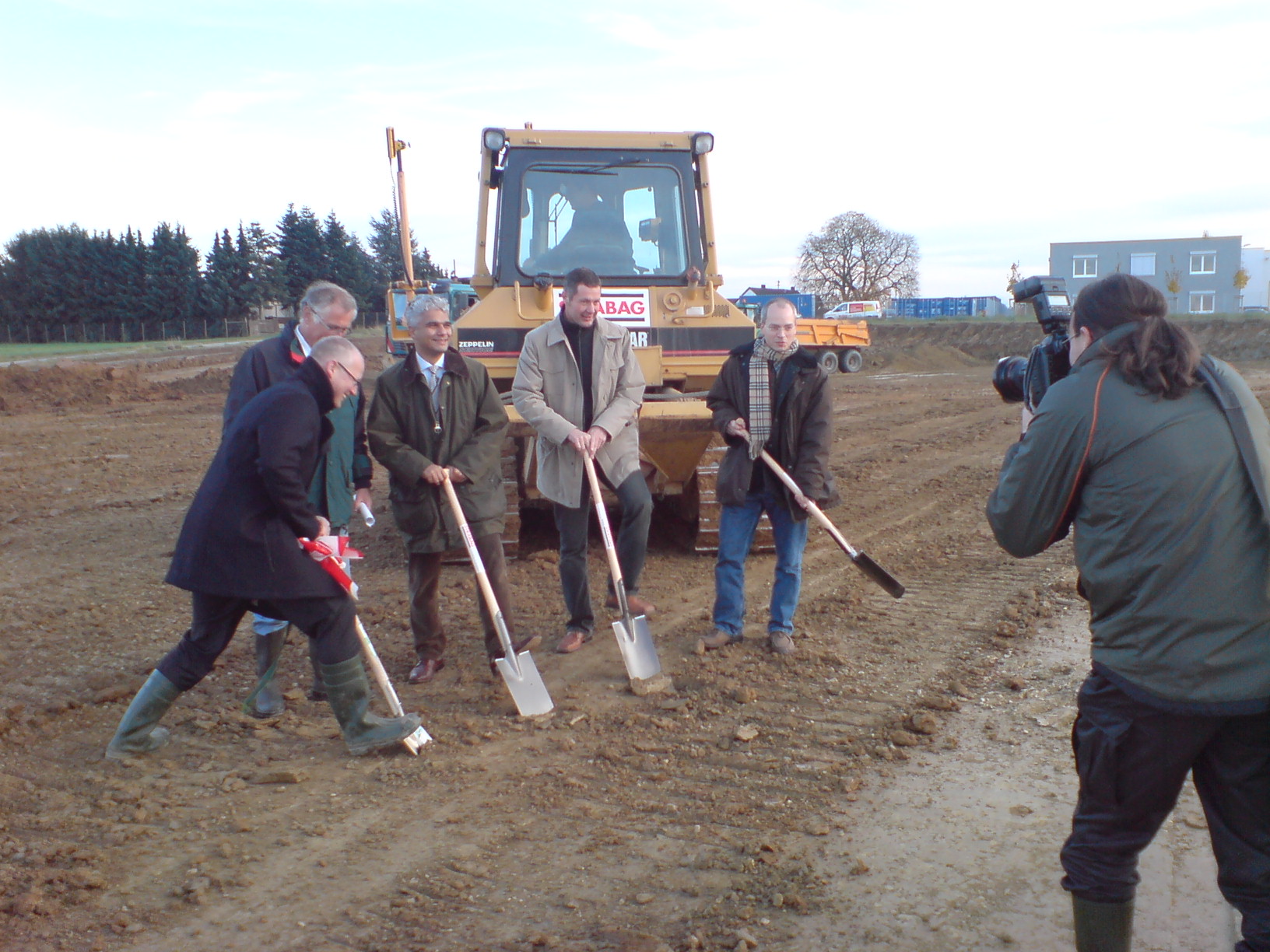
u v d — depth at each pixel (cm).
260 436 369
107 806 363
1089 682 235
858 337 2916
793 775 381
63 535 835
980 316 5728
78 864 324
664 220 705
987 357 4181
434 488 468
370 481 475
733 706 447
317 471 452
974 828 340
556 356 500
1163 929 282
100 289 7394
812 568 684
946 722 427
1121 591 218
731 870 317
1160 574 212
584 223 697
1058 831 336
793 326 493
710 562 699
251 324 7588
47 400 2066
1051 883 306
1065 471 226
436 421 467
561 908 299
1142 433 215
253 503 376
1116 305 236
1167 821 343
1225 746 222
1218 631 210
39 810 361
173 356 4225
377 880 316
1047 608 570
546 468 511
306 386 378
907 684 469
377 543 782
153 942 285
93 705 461
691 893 305
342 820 355
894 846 329
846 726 425
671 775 384
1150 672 214
